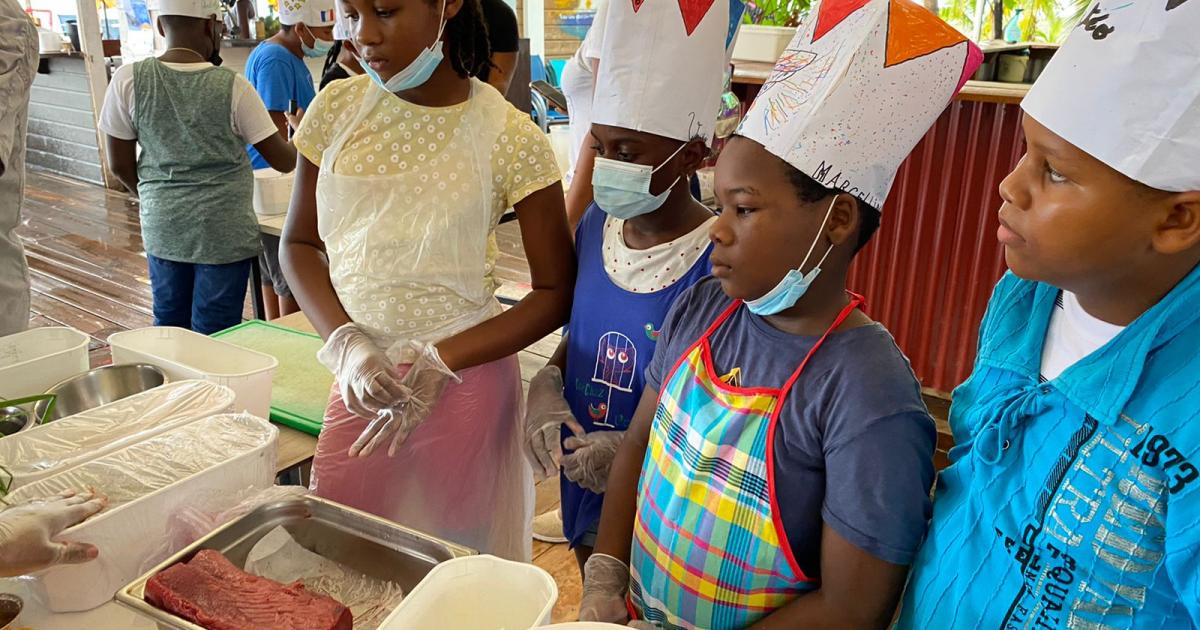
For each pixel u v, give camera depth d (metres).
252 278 3.06
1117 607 0.66
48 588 0.96
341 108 1.31
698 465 0.90
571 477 1.17
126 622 0.97
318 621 0.83
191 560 0.91
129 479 1.04
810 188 0.79
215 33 2.79
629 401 1.22
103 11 6.90
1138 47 0.55
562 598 1.90
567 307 1.36
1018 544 0.71
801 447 0.85
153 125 2.61
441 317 1.30
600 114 1.10
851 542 0.79
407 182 1.25
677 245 1.15
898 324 2.74
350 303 1.31
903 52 0.79
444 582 0.88
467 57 1.25
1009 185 0.64
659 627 0.96
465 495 1.37
